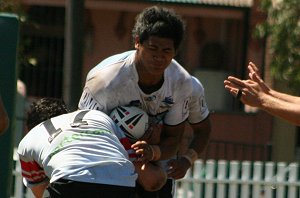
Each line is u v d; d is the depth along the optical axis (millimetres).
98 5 39500
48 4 39375
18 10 31203
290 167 24781
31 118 13430
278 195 24688
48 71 41500
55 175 12172
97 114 12797
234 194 24547
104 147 12383
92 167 12148
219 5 39531
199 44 41781
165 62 12414
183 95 13352
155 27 12242
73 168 12117
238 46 41312
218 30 41719
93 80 13133
